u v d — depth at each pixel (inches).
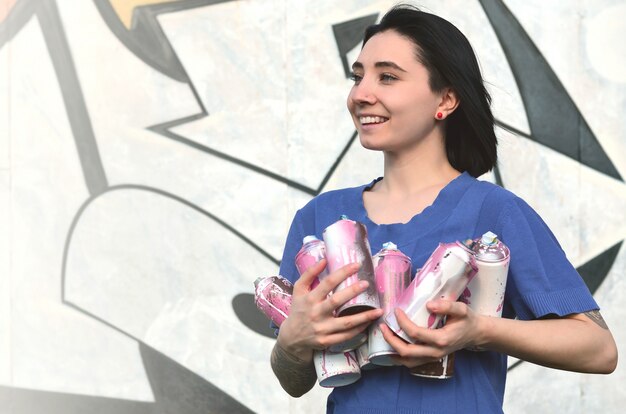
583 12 169.3
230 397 165.2
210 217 167.2
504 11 168.9
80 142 168.2
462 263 79.1
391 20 91.0
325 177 167.2
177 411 165.3
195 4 169.2
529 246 85.4
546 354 82.2
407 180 91.8
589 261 167.6
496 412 85.0
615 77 168.9
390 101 87.9
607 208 168.1
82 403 165.9
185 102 168.2
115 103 168.4
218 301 165.9
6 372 166.7
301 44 168.4
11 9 169.3
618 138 168.4
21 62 169.2
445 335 76.7
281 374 90.0
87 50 168.9
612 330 167.2
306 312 79.9
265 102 168.2
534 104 168.4
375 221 91.2
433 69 88.9
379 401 84.7
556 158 167.8
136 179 167.6
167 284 166.6
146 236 167.2
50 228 167.8
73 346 166.4
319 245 85.7
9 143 168.9
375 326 80.5
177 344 165.8
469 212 87.1
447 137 94.0
